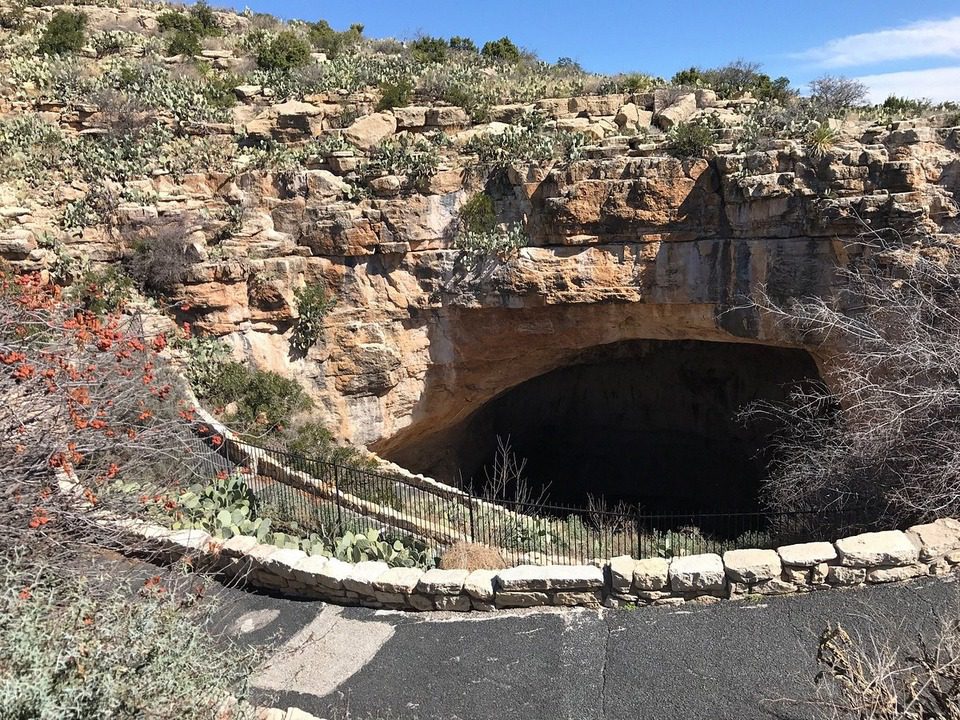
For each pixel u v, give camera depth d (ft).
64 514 21.52
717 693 20.79
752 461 85.15
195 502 33.17
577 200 57.67
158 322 54.90
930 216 48.29
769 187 51.85
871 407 35.32
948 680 17.11
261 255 59.77
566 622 24.71
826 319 44.86
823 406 60.75
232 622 26.37
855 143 52.06
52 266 52.80
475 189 61.05
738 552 25.26
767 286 54.44
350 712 21.40
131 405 27.91
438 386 67.87
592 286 59.36
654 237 57.21
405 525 38.37
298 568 27.78
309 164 62.28
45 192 56.59
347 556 31.63
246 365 58.70
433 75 69.31
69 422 23.15
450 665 23.15
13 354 22.04
